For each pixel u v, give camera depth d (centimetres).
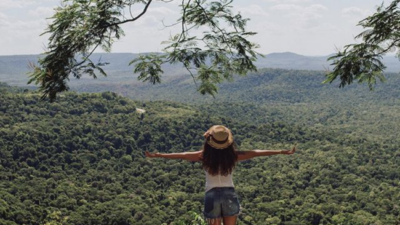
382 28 569
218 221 348
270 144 9512
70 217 5256
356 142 9712
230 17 609
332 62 605
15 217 4884
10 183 6169
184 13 604
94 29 552
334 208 5753
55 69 539
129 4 564
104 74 561
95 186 6775
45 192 6141
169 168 7588
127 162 7812
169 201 6175
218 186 347
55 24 548
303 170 7694
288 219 5556
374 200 6128
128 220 5381
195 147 8756
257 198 6400
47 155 7275
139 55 633
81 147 7962
